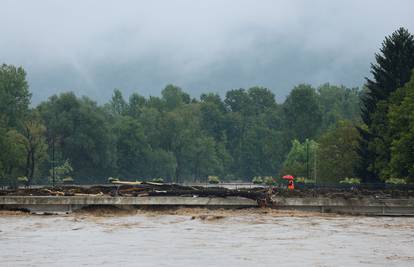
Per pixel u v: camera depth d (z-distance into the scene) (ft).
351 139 418.72
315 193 229.66
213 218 192.13
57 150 628.28
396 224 180.65
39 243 139.54
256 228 168.14
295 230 164.25
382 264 113.50
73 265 112.47
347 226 174.40
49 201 210.79
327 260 117.29
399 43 340.80
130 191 228.43
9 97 565.94
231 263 114.11
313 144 594.65
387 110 324.39
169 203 211.41
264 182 552.82
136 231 161.89
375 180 330.13
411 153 287.48
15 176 485.15
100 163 648.79
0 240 144.36
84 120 641.81
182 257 120.67
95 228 168.45
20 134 498.69
